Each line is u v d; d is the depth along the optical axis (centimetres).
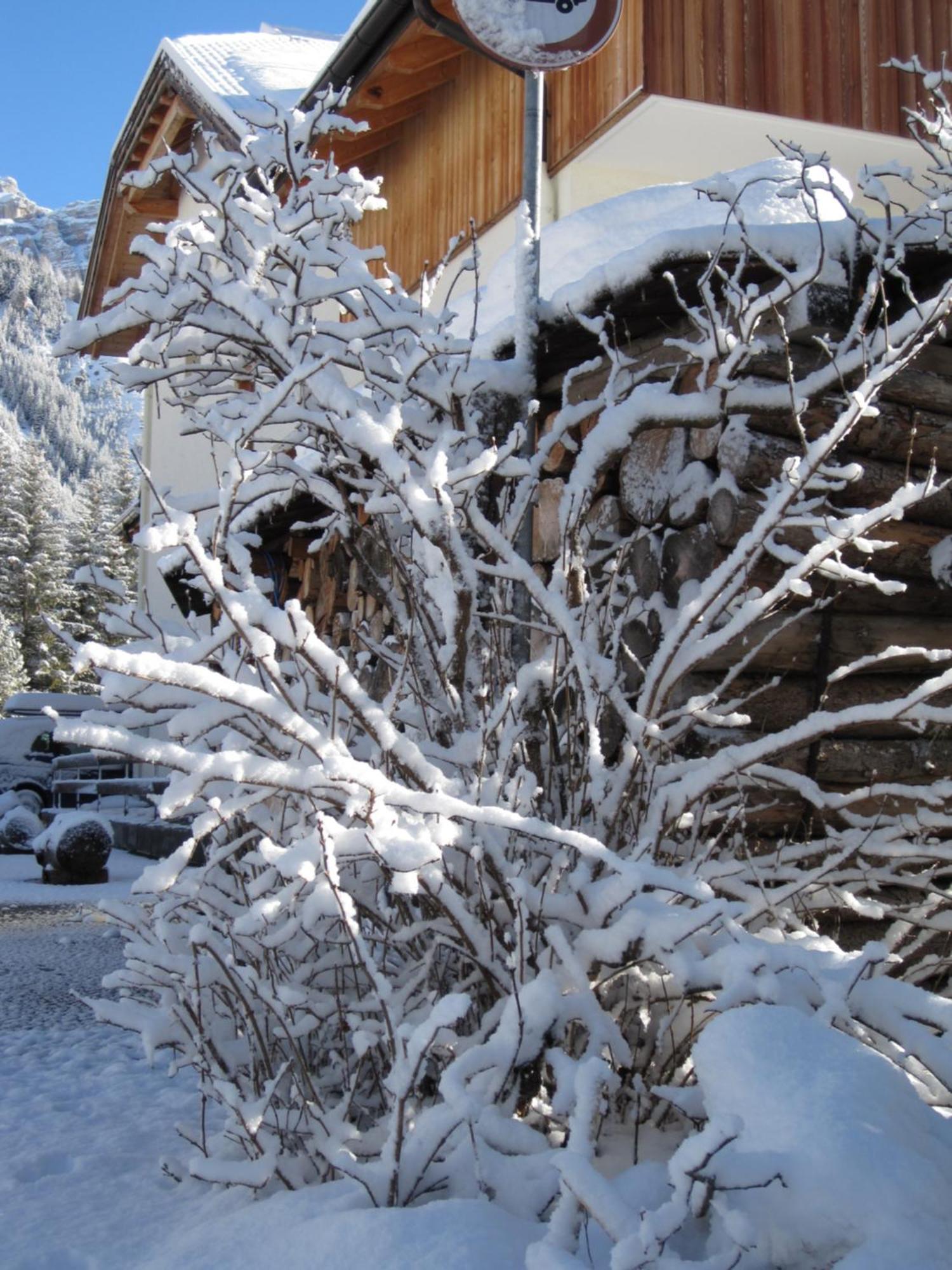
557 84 980
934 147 597
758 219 444
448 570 326
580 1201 188
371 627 612
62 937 929
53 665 6375
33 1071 495
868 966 251
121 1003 329
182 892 312
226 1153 296
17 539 6631
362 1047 256
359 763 252
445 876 293
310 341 423
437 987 309
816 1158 190
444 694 346
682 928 254
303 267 426
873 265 435
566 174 971
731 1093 211
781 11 906
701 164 981
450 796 278
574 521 379
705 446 436
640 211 499
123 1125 397
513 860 304
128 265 1992
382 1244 206
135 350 450
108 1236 276
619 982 295
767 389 397
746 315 356
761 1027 220
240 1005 317
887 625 448
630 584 397
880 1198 184
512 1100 267
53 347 431
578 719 348
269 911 262
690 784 309
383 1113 300
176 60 1516
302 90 1528
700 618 320
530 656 408
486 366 445
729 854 354
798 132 922
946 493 454
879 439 439
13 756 2462
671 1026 289
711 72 878
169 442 2114
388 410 383
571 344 495
